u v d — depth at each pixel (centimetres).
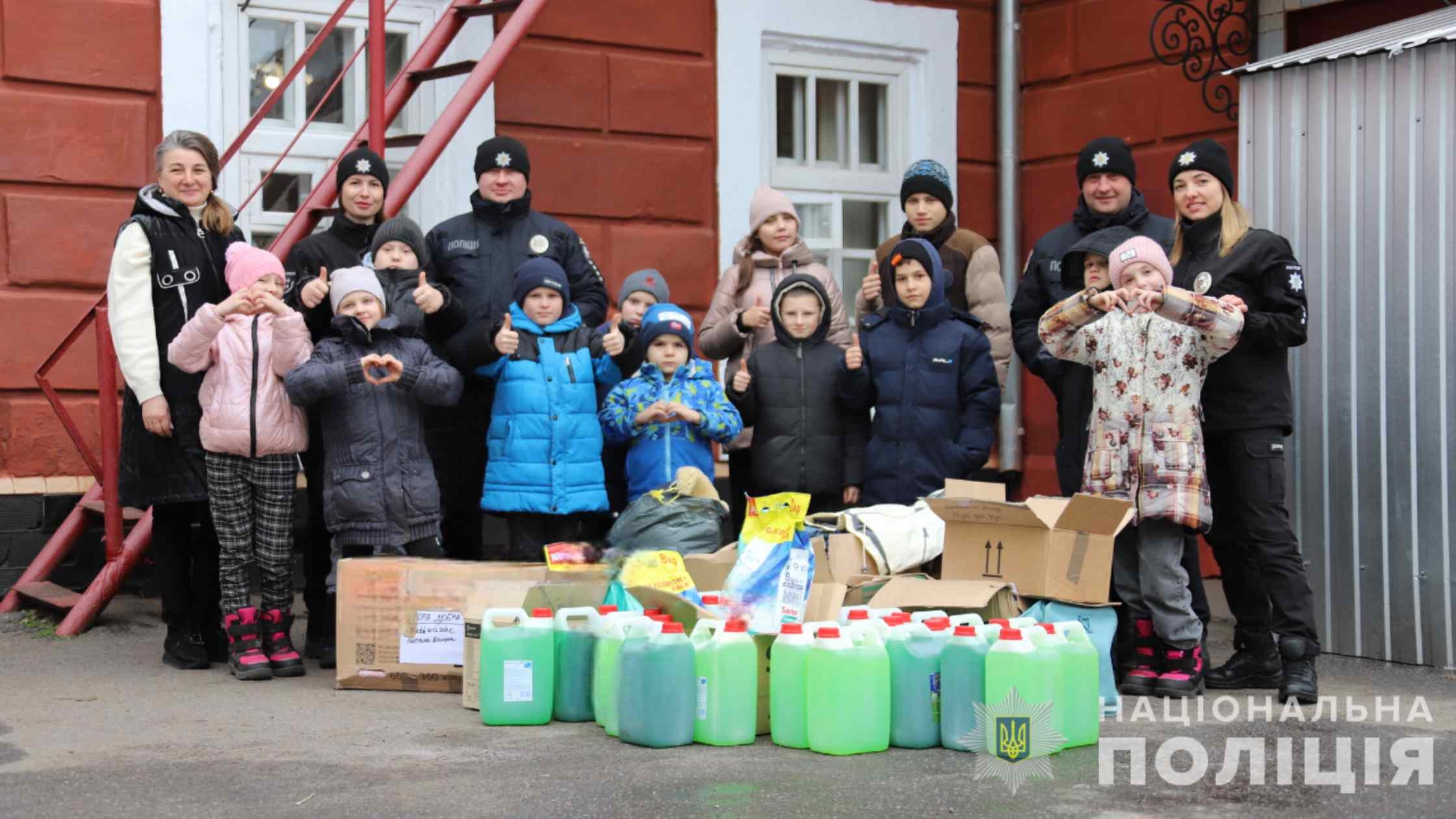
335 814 322
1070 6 802
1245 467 467
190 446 493
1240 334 451
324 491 495
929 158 821
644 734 392
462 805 330
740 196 774
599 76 739
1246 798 340
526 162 561
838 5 796
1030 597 448
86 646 546
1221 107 735
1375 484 538
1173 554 461
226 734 402
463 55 706
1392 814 328
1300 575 462
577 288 570
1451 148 515
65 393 634
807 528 477
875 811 327
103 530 634
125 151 644
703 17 765
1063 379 514
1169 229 527
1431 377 521
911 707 393
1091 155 521
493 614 425
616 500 565
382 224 523
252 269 484
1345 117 548
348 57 696
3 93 621
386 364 480
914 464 530
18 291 624
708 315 601
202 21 657
